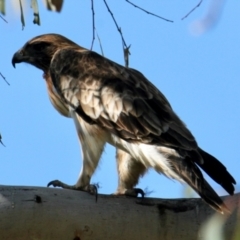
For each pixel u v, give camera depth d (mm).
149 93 12062
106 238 9469
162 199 9844
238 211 9664
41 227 9102
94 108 12266
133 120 11711
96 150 12188
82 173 12109
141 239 9648
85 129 12359
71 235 9273
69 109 12820
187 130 11258
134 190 11633
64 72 12992
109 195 9648
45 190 9250
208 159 10609
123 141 11859
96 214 9383
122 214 9523
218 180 10398
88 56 13062
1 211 8914
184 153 10750
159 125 11312
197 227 9734
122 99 11977
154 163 11156
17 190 9094
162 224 9695
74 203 9305
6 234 9008
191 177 10281
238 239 7055
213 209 9781
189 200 9898
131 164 12180
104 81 12391
